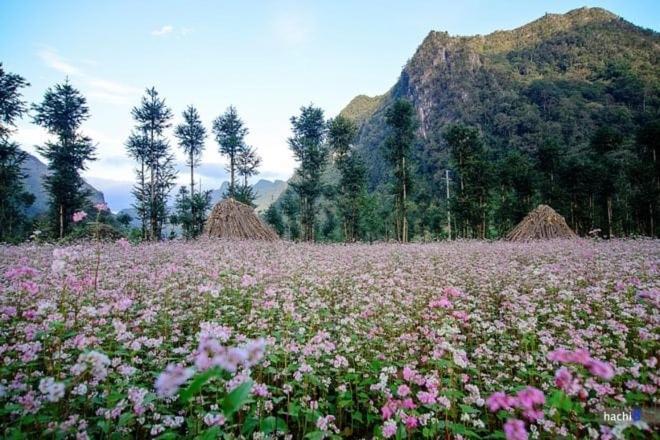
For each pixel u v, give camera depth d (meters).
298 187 43.81
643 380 4.21
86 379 3.70
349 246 21.31
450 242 26.80
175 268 8.76
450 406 3.74
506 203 52.69
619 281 8.61
